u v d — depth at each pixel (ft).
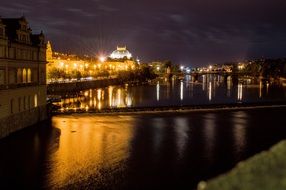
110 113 349.20
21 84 236.22
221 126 287.48
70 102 477.77
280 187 53.88
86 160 176.76
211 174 157.79
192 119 325.62
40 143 207.41
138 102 503.61
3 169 159.43
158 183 145.69
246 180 57.67
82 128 264.11
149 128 271.90
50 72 648.79
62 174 155.02
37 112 268.00
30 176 151.64
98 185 142.92
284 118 339.36
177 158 183.42
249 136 245.65
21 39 240.12
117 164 171.12
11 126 221.46
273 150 65.31
